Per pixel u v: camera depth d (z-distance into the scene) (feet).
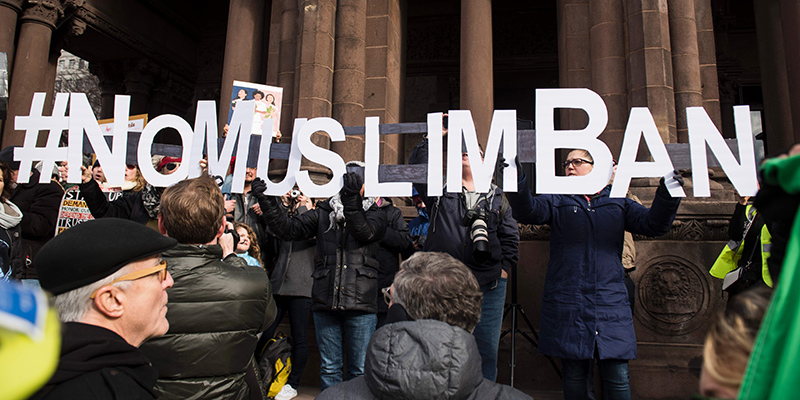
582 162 9.98
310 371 15.06
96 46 37.50
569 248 9.39
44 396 3.22
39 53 27.63
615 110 18.39
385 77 20.81
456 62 42.39
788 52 18.08
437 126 10.83
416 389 3.90
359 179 9.57
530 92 44.11
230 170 14.57
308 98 19.26
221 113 24.62
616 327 8.76
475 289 4.86
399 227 12.28
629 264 13.10
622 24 18.92
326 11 20.02
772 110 24.27
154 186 11.77
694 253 14.55
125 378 3.60
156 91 42.04
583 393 8.88
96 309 3.90
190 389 5.22
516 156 9.50
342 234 10.63
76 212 13.35
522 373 14.71
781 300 1.88
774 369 1.82
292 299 13.19
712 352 2.33
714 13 39.68
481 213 9.05
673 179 8.80
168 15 41.65
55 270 3.84
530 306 15.29
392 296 5.01
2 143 26.16
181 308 5.20
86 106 12.18
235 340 5.50
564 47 20.62
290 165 11.62
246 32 25.46
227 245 8.67
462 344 4.09
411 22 43.98
